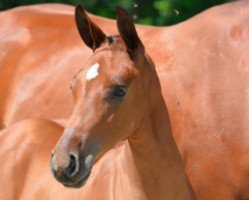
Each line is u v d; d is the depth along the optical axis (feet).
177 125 35.04
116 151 33.96
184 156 34.83
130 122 30.89
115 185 32.94
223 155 34.32
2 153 36.22
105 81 30.14
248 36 34.78
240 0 35.81
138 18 57.06
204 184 34.60
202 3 55.36
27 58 40.63
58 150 29.48
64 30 40.70
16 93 40.11
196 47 35.45
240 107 34.22
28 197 35.04
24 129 36.50
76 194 33.96
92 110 29.91
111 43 31.19
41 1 58.85
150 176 32.07
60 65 39.27
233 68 34.63
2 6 58.65
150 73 31.63
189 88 35.12
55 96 38.81
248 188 34.12
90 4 58.70
